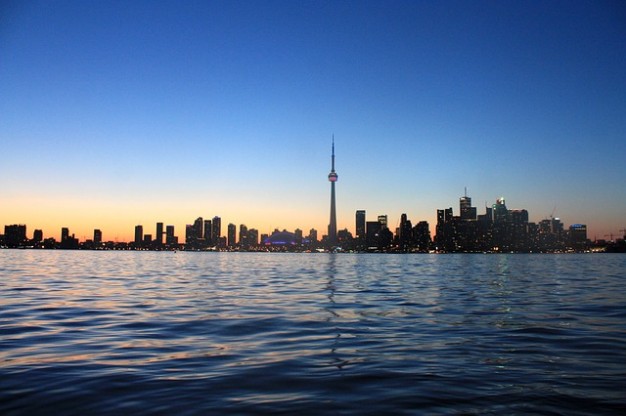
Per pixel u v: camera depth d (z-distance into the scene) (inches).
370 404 419.2
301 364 569.0
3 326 846.5
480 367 556.4
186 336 755.4
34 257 6953.7
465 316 1007.0
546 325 882.1
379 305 1205.7
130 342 703.7
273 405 415.5
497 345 690.2
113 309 1096.2
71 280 2107.5
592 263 5984.3
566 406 414.3
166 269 3540.8
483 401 427.8
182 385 476.1
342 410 403.5
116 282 2014.0
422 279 2445.9
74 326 850.1
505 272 3356.3
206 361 583.8
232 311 1071.6
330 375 518.3
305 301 1295.5
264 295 1466.5
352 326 864.3
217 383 483.8
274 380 496.4
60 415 390.9
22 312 1037.2
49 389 460.8
